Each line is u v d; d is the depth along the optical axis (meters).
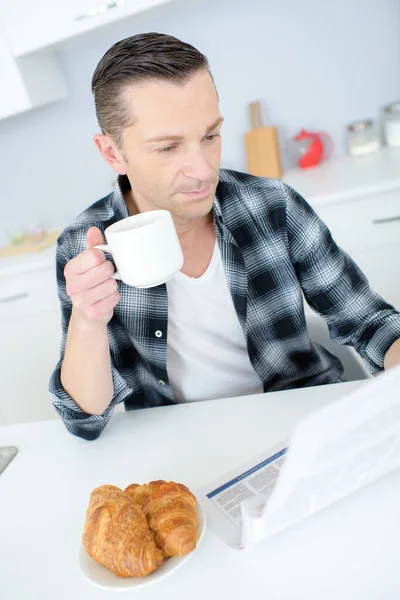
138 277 0.74
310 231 1.14
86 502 0.80
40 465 0.92
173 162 0.86
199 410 0.97
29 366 2.21
